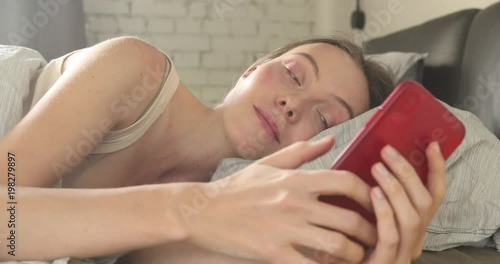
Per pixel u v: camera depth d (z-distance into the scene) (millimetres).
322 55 985
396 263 608
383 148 593
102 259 676
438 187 617
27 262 593
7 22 2307
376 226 600
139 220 590
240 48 2957
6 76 871
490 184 1029
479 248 1045
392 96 605
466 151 1039
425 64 1645
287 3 2996
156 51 860
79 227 591
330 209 571
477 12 1575
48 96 743
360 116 968
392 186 578
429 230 984
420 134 611
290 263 571
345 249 570
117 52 795
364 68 1079
